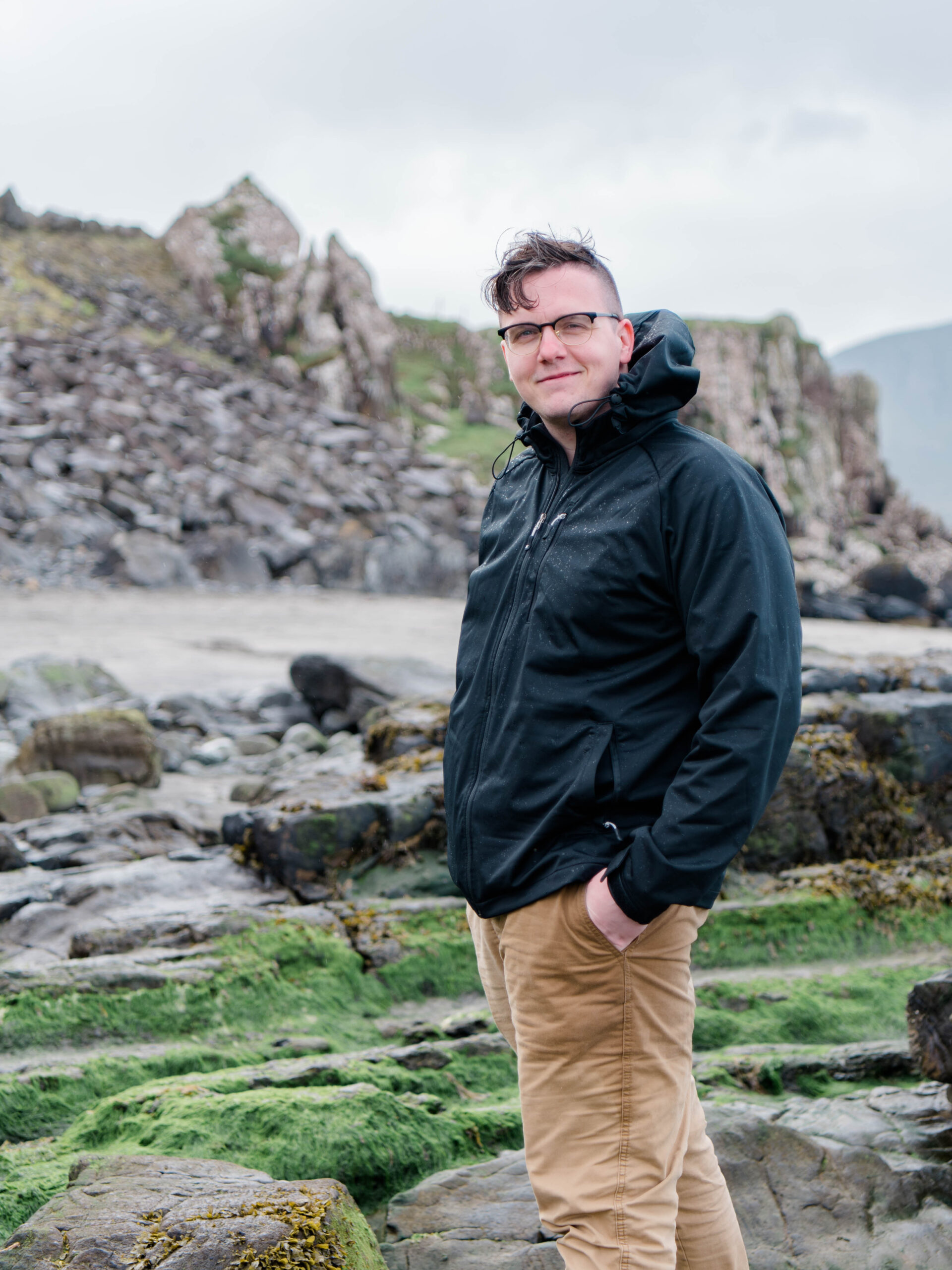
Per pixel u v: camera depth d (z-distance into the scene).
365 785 5.36
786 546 1.88
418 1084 3.37
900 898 5.07
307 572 26.45
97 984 3.84
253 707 11.31
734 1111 2.99
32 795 7.04
